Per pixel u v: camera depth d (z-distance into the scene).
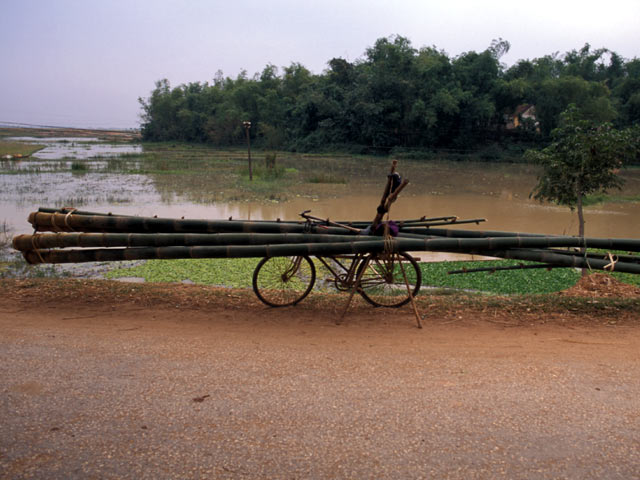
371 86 58.94
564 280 9.24
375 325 5.31
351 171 37.56
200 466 2.66
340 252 5.40
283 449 2.83
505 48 57.16
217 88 91.38
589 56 65.31
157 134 94.25
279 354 4.33
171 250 5.79
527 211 19.44
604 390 3.68
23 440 2.87
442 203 21.53
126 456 2.74
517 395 3.56
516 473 2.66
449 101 52.72
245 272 9.59
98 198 21.19
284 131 71.06
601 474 2.67
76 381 3.66
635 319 5.59
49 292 6.37
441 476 2.62
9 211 17.44
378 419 3.18
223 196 22.41
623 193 24.97
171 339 4.68
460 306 6.00
